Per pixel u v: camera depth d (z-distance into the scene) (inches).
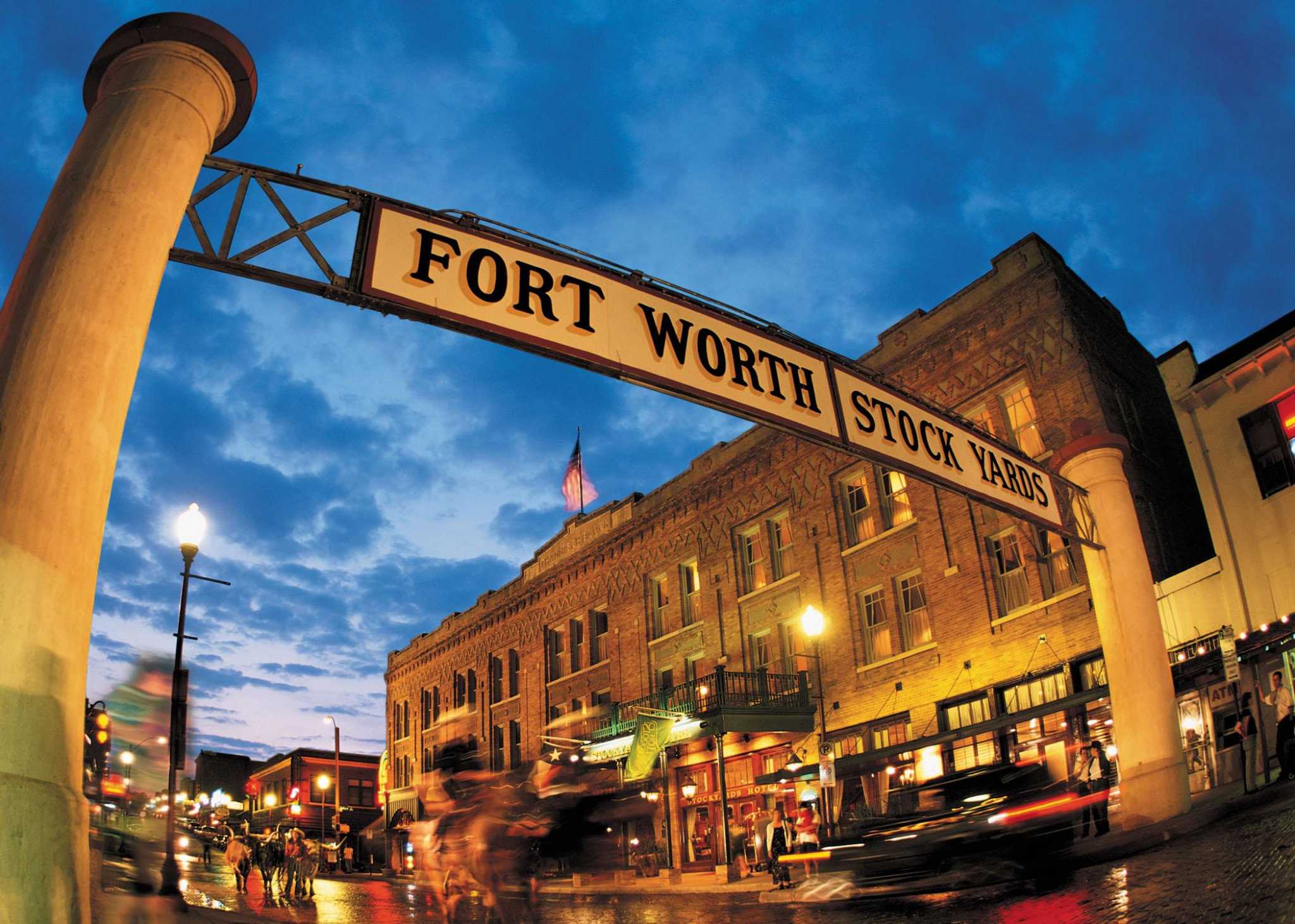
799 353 431.2
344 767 2518.5
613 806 393.1
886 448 463.8
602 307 347.3
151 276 222.4
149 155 229.6
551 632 1599.4
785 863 746.2
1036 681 883.4
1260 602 737.6
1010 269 969.5
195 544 727.7
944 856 472.7
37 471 189.2
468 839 357.7
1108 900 334.3
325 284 280.4
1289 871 315.9
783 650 1152.2
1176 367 824.3
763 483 1219.9
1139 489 879.1
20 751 172.2
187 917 466.6
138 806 633.6
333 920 592.4
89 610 195.8
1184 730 749.9
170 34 247.3
